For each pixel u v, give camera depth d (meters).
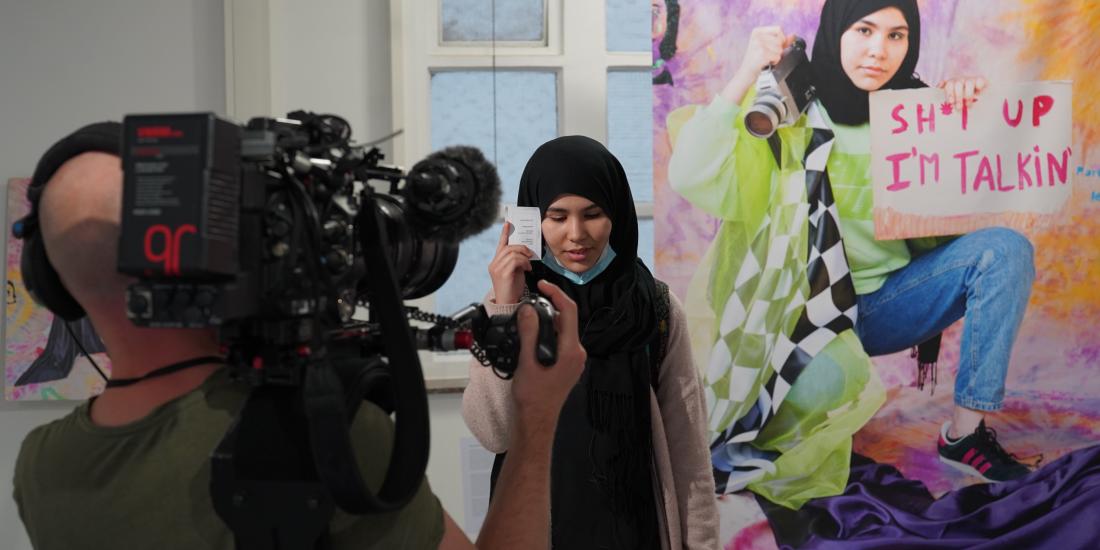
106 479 0.59
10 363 2.27
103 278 0.59
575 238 1.65
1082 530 2.21
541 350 0.70
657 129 2.24
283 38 2.32
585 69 2.44
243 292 0.53
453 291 2.47
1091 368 2.22
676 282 2.24
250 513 0.56
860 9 2.22
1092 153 2.23
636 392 1.58
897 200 2.23
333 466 0.53
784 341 2.23
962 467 2.22
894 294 2.24
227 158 0.52
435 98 2.43
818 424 2.23
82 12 2.29
